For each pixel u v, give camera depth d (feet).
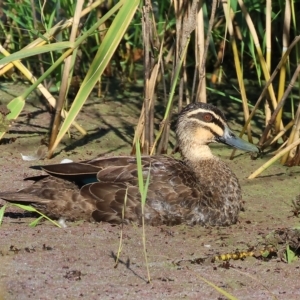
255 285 29.84
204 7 51.11
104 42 38.27
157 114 51.49
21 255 31.96
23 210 37.83
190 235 34.96
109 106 53.88
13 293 28.50
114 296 28.40
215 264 31.73
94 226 35.45
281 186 41.98
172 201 36.04
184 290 29.14
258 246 33.14
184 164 38.09
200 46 44.42
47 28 46.29
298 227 33.37
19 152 45.96
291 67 54.49
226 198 36.68
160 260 31.91
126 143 47.96
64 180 36.60
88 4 47.03
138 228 35.42
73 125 49.55
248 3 50.24
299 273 31.12
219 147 48.01
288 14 45.29
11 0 52.90
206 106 39.78
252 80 57.93
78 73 54.60
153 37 44.70
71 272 30.40
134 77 58.65
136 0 38.11
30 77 46.29
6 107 36.70
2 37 54.60
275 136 46.44
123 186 35.96
